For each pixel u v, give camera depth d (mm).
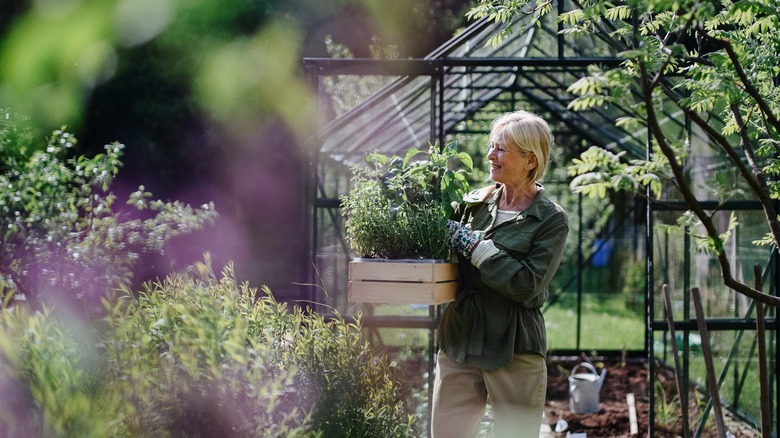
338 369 2875
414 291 3070
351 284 3148
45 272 3799
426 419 5098
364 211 3184
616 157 2553
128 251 4270
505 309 3139
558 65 5789
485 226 3240
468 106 10031
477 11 3195
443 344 3262
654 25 2701
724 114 3309
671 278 6684
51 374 1956
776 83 4574
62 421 1783
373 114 6598
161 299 2725
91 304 3676
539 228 3098
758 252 5699
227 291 2785
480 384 3240
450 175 3143
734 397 6051
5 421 1883
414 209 3189
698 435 5742
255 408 2090
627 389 7914
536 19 3287
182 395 2074
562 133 10961
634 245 13211
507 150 3104
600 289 13664
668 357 8531
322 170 6551
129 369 2074
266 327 2879
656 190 2516
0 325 2152
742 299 5844
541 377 3197
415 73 5855
